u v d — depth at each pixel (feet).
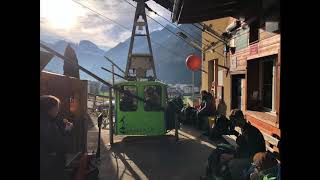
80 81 20.59
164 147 30.58
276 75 21.31
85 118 22.45
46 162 8.49
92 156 17.31
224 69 38.91
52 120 9.04
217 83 47.39
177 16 26.25
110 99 31.58
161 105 32.76
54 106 8.80
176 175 21.40
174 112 33.96
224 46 38.63
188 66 52.11
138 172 22.13
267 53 21.67
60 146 9.36
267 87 25.18
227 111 37.37
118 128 32.55
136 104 32.55
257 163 13.28
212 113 40.86
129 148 30.04
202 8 23.99
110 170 22.52
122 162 24.82
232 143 20.65
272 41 20.63
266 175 12.39
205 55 54.44
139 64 39.73
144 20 40.60
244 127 16.81
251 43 26.16
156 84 32.65
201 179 19.01
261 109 26.09
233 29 32.60
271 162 13.17
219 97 42.37
